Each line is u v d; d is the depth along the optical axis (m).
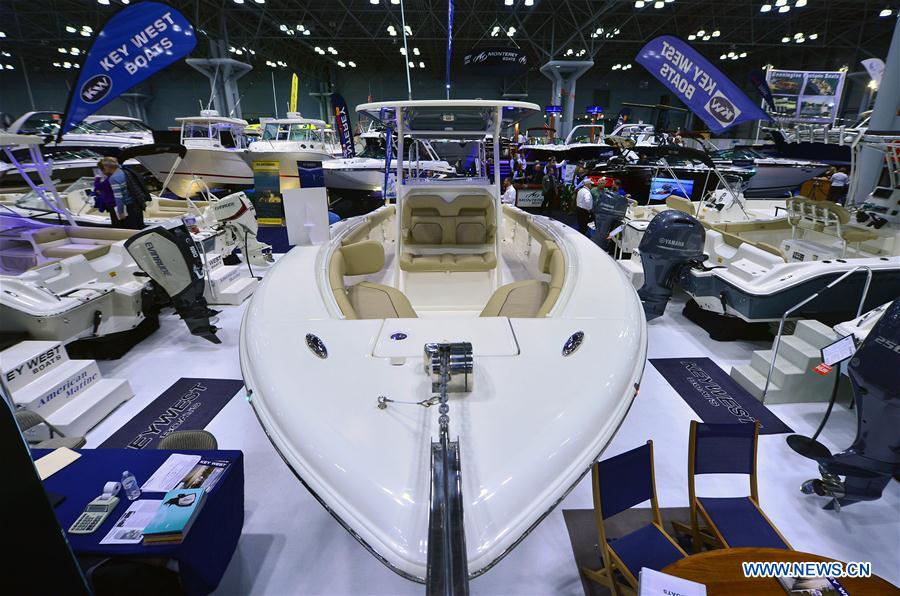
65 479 1.57
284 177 7.94
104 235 3.87
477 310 2.92
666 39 4.15
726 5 13.70
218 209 4.60
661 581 1.21
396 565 1.01
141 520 1.39
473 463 1.12
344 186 10.35
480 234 3.14
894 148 3.18
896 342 1.65
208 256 4.43
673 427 2.55
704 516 1.63
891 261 3.02
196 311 3.35
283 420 1.27
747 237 4.24
